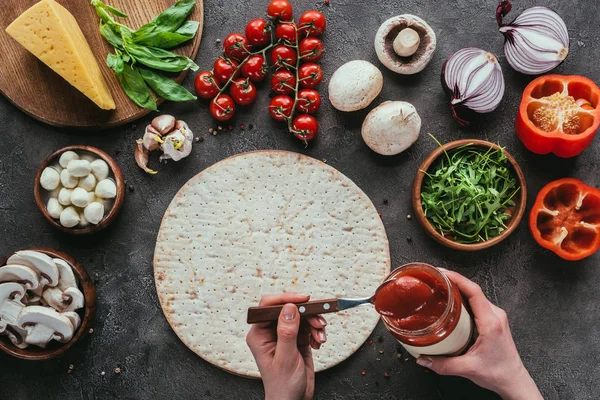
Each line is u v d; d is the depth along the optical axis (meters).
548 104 0.75
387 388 0.80
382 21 0.82
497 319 0.67
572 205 0.77
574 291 0.80
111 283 0.81
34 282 0.75
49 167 0.77
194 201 0.80
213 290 0.80
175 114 0.82
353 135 0.81
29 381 0.81
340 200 0.79
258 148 0.82
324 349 0.78
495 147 0.75
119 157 0.82
